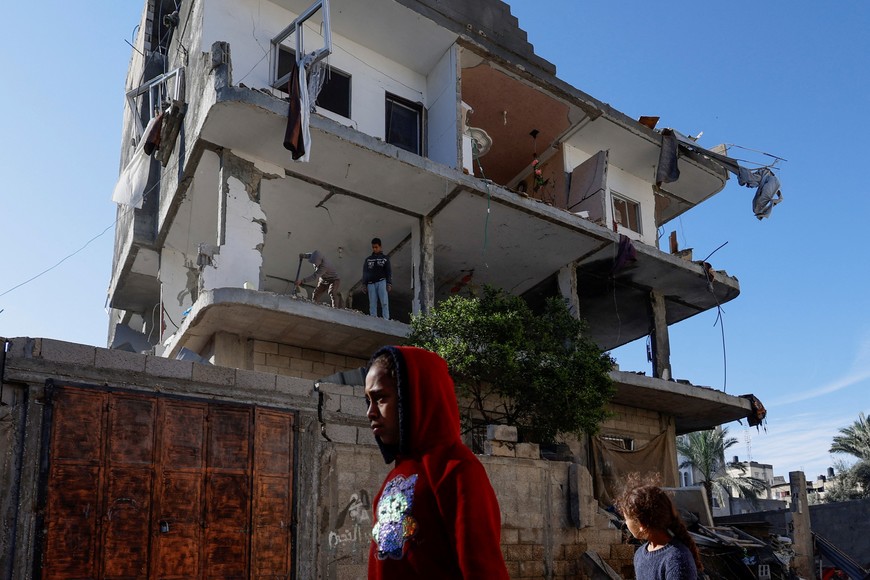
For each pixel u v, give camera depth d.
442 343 13.81
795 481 18.56
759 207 21.11
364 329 14.69
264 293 13.55
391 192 16.34
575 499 12.16
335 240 18.28
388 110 17.72
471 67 18.25
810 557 17.80
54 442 7.84
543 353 14.21
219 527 8.81
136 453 8.34
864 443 50.91
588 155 21.58
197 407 8.95
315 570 9.50
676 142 21.16
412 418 2.42
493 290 14.85
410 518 2.32
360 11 16.61
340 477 10.02
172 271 18.17
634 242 19.45
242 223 14.52
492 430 11.78
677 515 4.18
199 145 14.65
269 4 16.33
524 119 19.98
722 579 13.53
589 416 14.28
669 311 23.75
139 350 20.33
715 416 22.36
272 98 13.85
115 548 7.98
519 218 17.64
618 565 12.46
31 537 7.52
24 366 7.83
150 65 19.86
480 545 2.16
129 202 17.69
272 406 9.63
